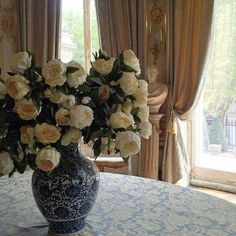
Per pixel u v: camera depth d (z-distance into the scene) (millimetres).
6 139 898
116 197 1324
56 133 863
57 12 3385
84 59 3654
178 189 1415
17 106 863
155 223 1080
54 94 884
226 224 1061
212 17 2820
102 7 3277
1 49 3520
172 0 3061
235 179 3186
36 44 3479
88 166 1005
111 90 941
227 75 3105
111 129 921
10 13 3547
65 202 967
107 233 1016
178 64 3021
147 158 3104
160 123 3211
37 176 980
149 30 3229
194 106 2988
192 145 3383
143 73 3211
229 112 3160
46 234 1018
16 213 1182
